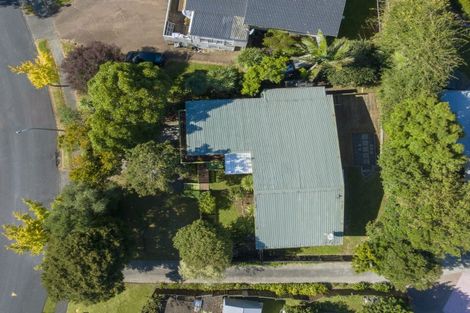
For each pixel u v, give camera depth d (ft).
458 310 171.53
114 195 155.53
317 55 148.97
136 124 144.25
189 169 164.25
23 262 171.42
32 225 149.28
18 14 174.19
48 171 171.83
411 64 148.56
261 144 155.53
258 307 166.09
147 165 142.41
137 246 168.45
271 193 152.05
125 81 136.87
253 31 164.14
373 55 160.66
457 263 170.91
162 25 172.35
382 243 156.15
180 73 170.81
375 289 169.89
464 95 162.09
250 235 167.12
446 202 139.95
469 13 165.17
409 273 148.15
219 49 171.32
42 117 172.86
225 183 168.04
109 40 171.83
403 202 146.10
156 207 169.37
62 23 173.06
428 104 143.84
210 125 156.66
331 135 156.25
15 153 171.73
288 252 170.09
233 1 157.99
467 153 159.33
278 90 159.84
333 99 169.78
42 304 170.81
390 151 150.41
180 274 160.35
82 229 144.05
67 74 160.15
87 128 152.25
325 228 156.15
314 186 152.56
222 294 167.73
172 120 168.45
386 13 160.66
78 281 139.33
